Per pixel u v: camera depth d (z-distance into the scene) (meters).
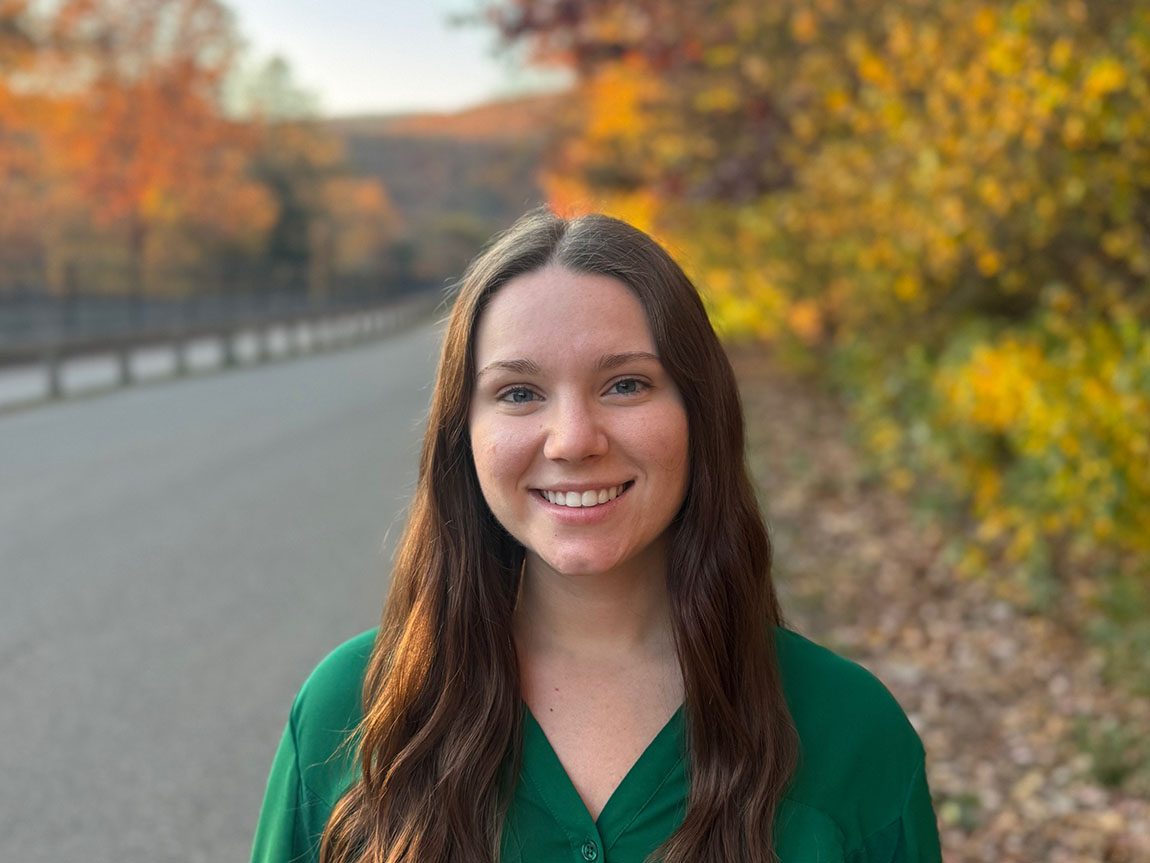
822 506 8.49
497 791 1.31
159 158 45.34
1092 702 4.76
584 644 1.38
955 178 5.38
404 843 1.29
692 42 9.58
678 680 1.36
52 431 12.68
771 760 1.29
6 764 4.23
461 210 105.88
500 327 1.29
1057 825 3.82
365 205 79.00
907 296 6.72
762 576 1.37
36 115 41.44
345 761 1.39
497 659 1.34
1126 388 4.50
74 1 42.44
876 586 6.55
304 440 12.05
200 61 45.84
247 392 17.06
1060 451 4.89
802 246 10.05
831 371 12.29
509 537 1.42
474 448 1.32
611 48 10.36
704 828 1.26
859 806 1.34
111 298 25.75
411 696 1.35
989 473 6.36
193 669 5.18
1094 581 6.17
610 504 1.28
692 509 1.34
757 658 1.33
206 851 3.66
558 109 19.00
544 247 1.30
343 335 32.50
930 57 5.66
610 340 1.26
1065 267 6.09
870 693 1.38
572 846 1.29
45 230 43.38
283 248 56.47
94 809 3.91
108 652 5.40
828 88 7.20
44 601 6.23
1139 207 5.41
